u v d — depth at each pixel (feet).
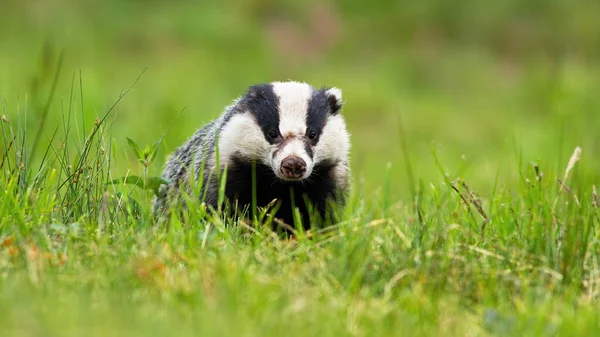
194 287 25.09
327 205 38.52
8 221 29.89
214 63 99.35
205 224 32.32
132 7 108.99
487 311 25.36
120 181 34.32
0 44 96.22
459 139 83.25
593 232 32.14
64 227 29.73
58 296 24.26
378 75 101.96
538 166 36.09
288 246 30.17
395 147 79.92
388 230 32.48
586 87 85.66
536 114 92.79
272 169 37.04
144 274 25.63
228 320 22.94
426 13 113.70
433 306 25.34
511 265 29.68
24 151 35.22
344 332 23.56
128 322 22.40
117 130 59.11
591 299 27.48
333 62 105.29
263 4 112.78
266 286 25.45
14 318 21.85
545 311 25.30
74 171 34.71
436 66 105.60
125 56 99.14
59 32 100.99
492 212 35.47
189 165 39.83
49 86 66.69
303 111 37.73
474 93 99.86
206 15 108.17
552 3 115.96
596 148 70.59
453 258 28.63
